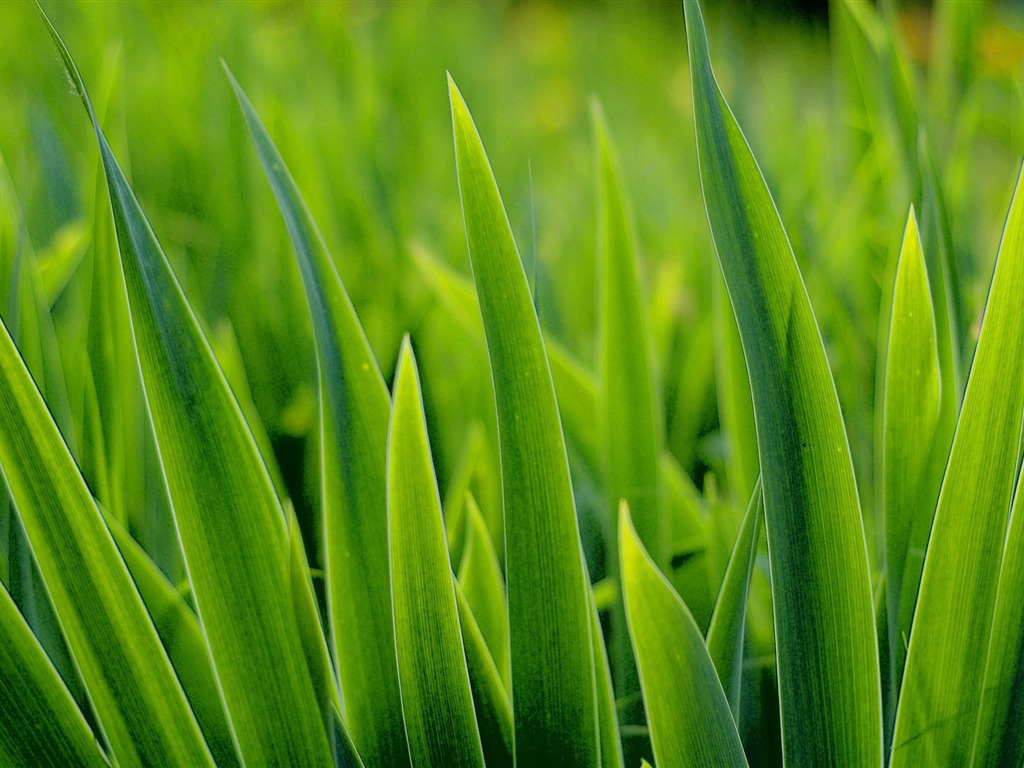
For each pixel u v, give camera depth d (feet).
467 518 2.36
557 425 1.81
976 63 3.23
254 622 1.81
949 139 3.41
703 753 1.82
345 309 1.96
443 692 1.85
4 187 2.25
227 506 1.80
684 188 5.45
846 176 4.09
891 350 2.00
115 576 1.80
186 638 1.95
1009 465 1.83
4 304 2.16
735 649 1.94
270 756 1.83
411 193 4.62
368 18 7.35
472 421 2.48
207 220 3.57
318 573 2.10
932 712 1.88
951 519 1.85
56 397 2.18
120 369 2.11
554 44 9.18
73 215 2.89
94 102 3.17
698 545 2.28
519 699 1.85
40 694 1.80
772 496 1.79
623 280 2.24
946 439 2.00
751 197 1.79
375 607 1.92
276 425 2.48
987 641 1.86
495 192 1.79
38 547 1.78
